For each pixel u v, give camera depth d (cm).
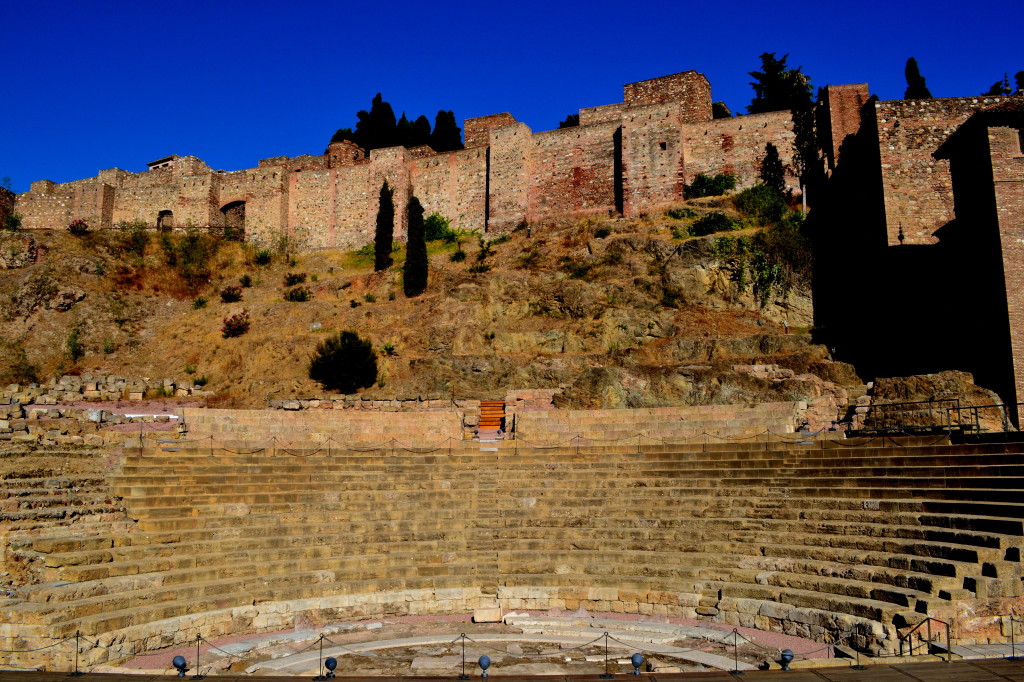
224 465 2556
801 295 3988
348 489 2502
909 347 3341
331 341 3872
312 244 6103
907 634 1524
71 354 4597
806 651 1616
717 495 2314
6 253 5212
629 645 1700
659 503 2339
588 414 3106
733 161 5138
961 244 3067
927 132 3697
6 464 2247
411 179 5981
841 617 1642
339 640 1758
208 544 2069
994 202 2809
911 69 5681
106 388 3734
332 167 6306
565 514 2336
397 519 2352
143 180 6625
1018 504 1720
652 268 4381
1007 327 2708
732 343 3697
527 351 4019
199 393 3850
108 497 2175
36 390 3675
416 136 7738
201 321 4834
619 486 2469
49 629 1548
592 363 3744
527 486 2536
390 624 1888
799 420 2794
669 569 2016
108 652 1571
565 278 4500
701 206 4822
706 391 3303
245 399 3744
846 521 2017
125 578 1803
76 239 5503
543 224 5256
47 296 4869
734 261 4153
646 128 5216
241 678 1408
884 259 3578
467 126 6331
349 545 2167
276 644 1731
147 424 2947
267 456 2730
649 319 4003
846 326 3822
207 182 6322
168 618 1717
